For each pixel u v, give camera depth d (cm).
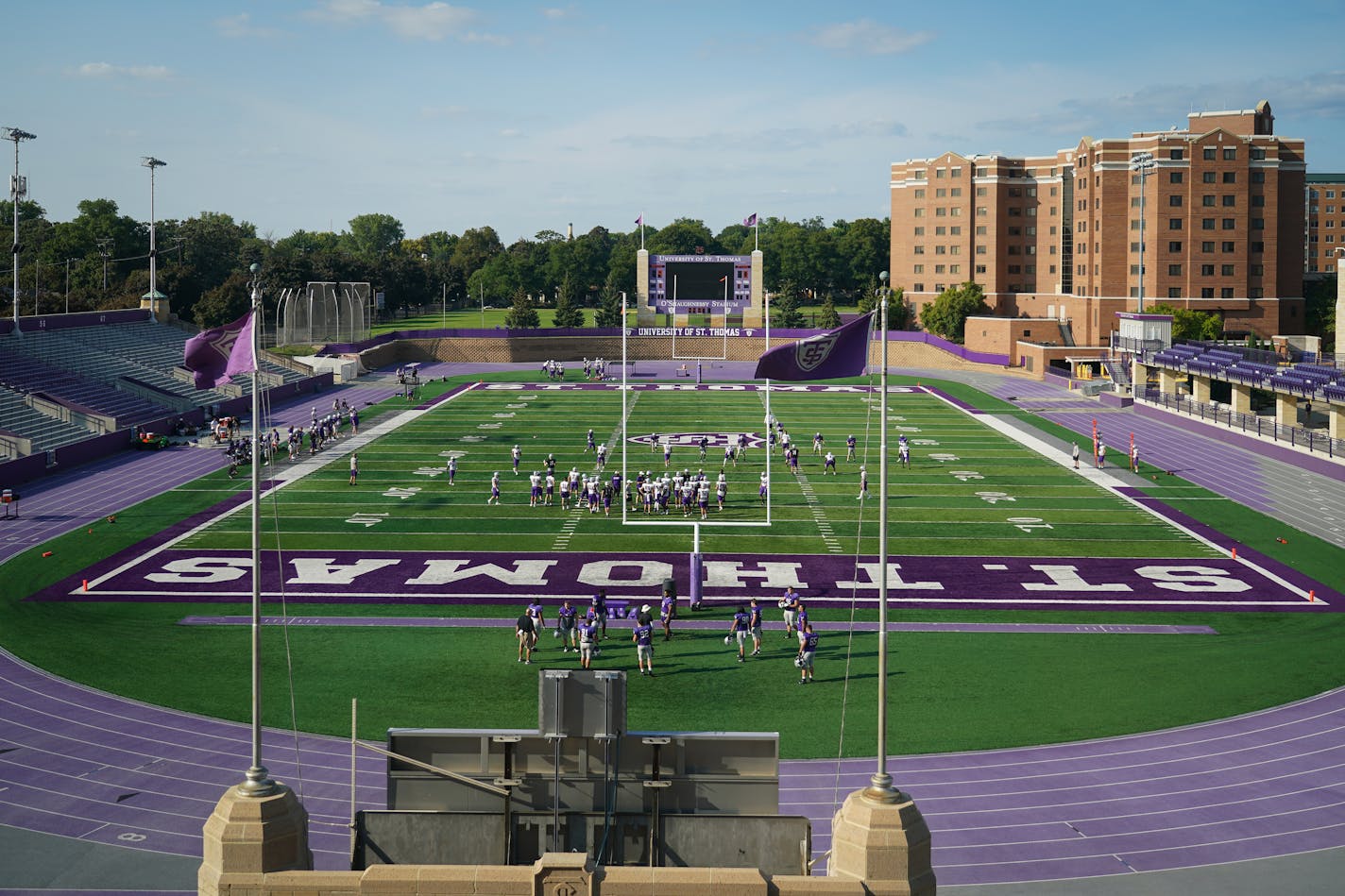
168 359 10831
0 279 17675
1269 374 8500
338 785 3003
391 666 3894
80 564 5138
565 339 14975
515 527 5881
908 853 1873
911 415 10044
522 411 10212
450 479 7000
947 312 16238
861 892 1812
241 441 7788
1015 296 17000
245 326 2558
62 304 14788
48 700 3581
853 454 8025
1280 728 3428
